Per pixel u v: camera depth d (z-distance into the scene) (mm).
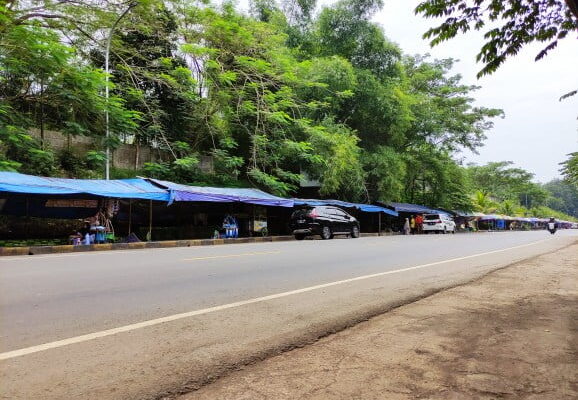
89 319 4938
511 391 3125
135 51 22016
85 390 3094
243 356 3840
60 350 3908
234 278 7891
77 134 18297
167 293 6449
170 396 3031
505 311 5582
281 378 3352
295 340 4324
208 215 22203
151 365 3594
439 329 4711
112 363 3619
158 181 17938
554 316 5320
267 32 24734
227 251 13391
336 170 24969
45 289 6605
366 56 29578
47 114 19766
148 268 9031
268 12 29484
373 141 30969
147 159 22719
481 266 10336
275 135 25234
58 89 17703
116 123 19578
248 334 4500
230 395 3039
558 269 9875
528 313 5473
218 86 23266
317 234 22500
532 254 13898
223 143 24047
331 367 3584
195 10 23328
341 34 29531
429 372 3469
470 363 3674
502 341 4289
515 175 74125
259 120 24703
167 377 3354
